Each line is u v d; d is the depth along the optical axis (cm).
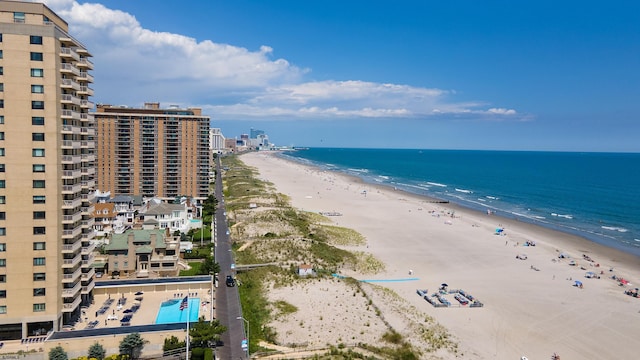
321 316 9256
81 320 8588
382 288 11256
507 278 12638
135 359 7481
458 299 10756
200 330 7638
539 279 12619
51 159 7756
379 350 8050
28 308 7794
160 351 7719
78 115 8519
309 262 12988
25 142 7631
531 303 10775
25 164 7656
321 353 7806
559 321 9775
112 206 16425
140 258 11381
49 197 7788
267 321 9056
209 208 18488
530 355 8250
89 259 9044
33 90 7619
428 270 13188
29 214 7719
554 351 8431
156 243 11519
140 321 8619
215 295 10225
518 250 15712
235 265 12369
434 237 17275
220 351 7712
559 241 17312
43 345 7425
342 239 16162
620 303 10925
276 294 10356
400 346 8212
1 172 7588
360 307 9762
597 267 14000
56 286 7906
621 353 8419
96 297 9781
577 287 12019
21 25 7481
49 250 7844
